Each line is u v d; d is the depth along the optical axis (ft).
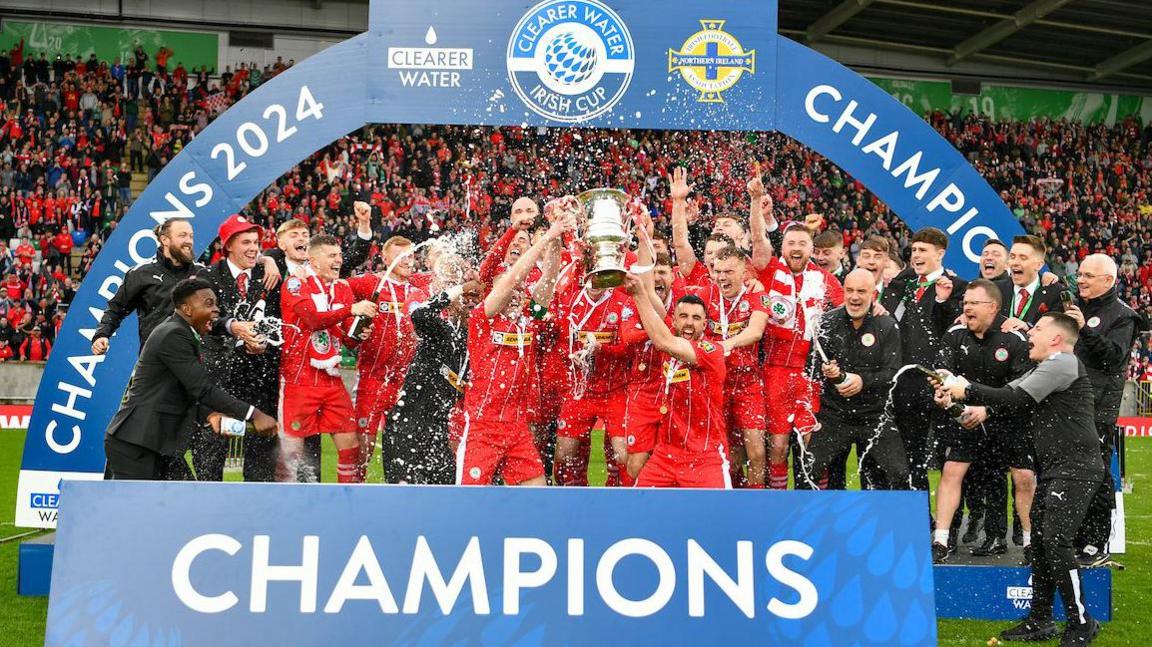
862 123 17.53
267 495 10.43
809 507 10.45
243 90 67.92
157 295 17.16
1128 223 75.36
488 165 61.93
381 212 60.54
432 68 17.08
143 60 67.15
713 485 15.81
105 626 10.12
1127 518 27.07
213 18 68.44
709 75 17.16
